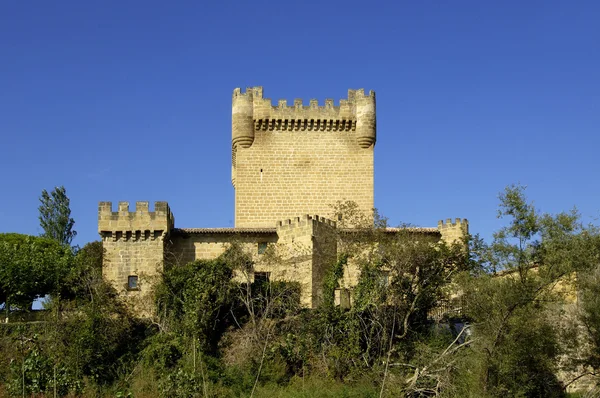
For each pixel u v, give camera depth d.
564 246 47.84
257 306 53.94
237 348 50.34
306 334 50.97
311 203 69.88
